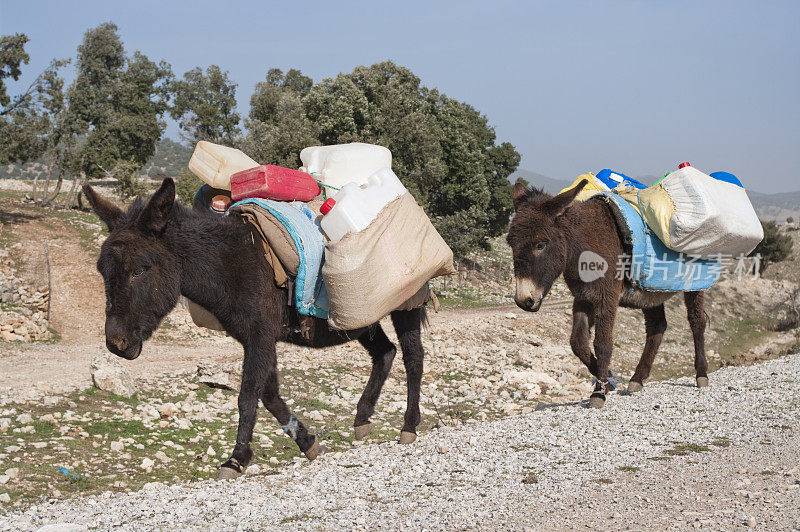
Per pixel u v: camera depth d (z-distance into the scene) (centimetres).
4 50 4197
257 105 6538
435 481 583
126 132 6025
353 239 587
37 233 3806
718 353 3097
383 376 802
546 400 1467
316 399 1327
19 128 4394
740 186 1040
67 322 2598
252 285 586
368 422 808
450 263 682
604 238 907
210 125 7425
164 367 1662
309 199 689
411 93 5525
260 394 618
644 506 470
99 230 4088
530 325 2956
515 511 469
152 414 1029
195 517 486
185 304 660
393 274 614
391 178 648
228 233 583
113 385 1162
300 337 652
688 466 591
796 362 1404
